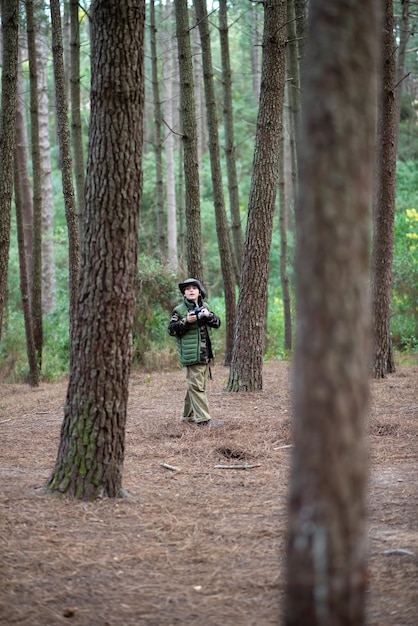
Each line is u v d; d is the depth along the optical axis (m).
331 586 2.72
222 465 7.62
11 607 4.12
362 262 2.84
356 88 2.84
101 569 4.73
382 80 13.63
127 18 6.00
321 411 2.74
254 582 4.48
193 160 13.69
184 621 3.95
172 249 29.16
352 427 2.77
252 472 7.42
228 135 17.00
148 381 15.00
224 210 15.62
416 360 18.19
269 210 12.48
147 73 39.81
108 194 6.08
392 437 8.88
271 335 20.92
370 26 2.90
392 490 6.57
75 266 12.93
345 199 2.79
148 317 18.45
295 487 2.81
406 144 38.91
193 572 4.67
